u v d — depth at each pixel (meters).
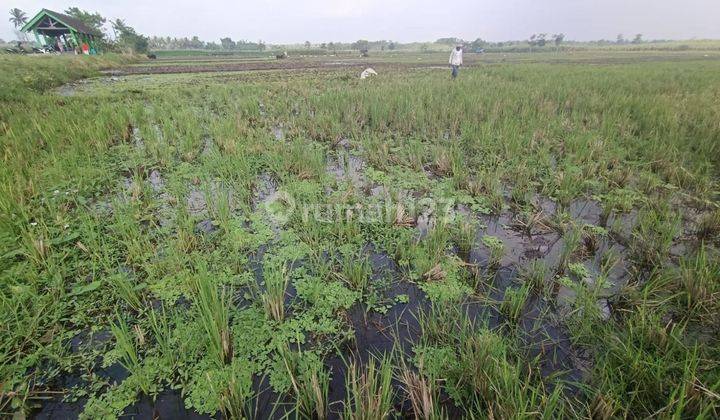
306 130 9.57
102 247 4.25
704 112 9.18
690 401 2.38
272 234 4.75
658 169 6.69
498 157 7.16
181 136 8.29
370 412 2.31
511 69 22.69
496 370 2.62
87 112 9.74
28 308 3.36
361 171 7.02
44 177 5.82
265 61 40.28
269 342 3.19
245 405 2.64
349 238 4.63
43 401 2.65
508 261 4.29
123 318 3.35
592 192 6.02
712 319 3.18
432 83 15.76
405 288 3.87
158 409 2.62
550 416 2.25
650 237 4.50
